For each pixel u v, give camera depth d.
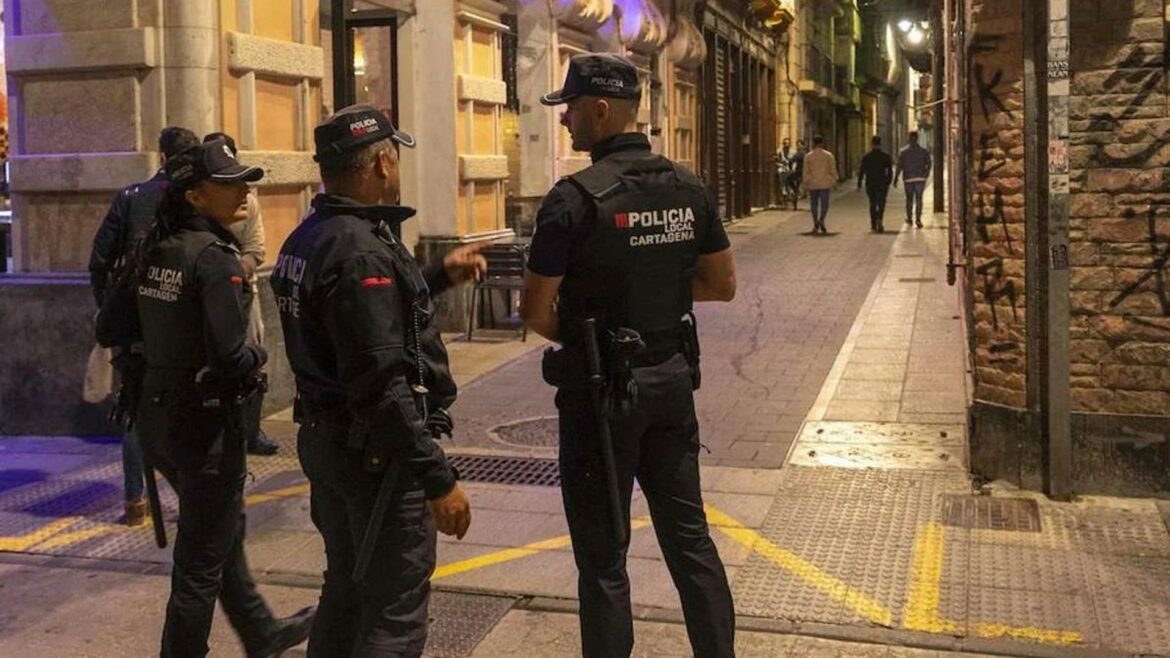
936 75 21.67
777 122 31.98
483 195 11.82
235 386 3.89
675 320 3.69
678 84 20.12
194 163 3.86
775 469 6.60
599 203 3.51
